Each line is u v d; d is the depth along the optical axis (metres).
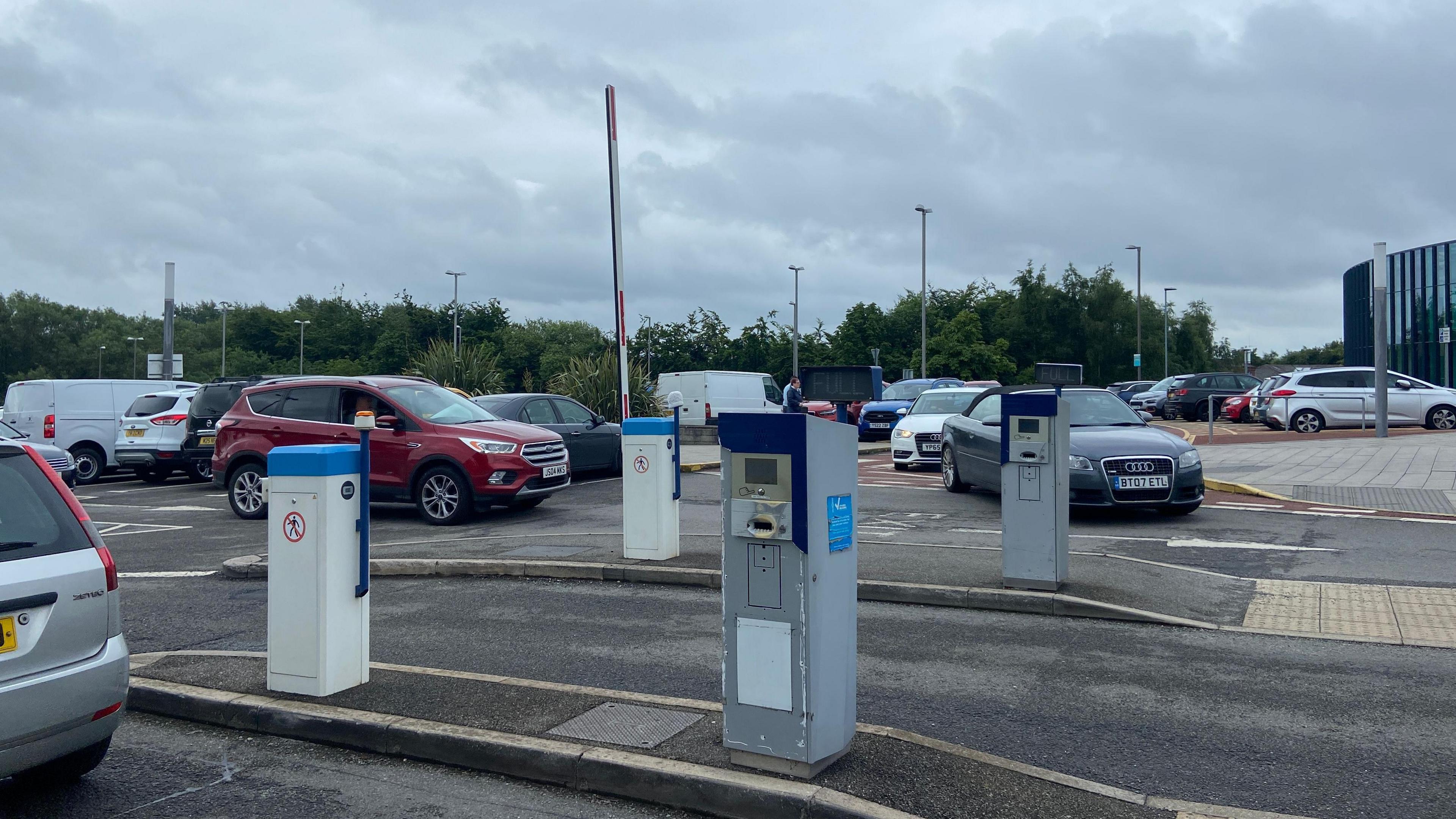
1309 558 9.07
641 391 25.34
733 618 4.05
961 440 14.03
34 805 4.21
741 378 30.48
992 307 72.62
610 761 4.20
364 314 91.88
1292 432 24.69
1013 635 6.62
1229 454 19.00
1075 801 3.87
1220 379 34.66
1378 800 4.02
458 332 63.16
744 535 3.96
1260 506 12.81
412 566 8.92
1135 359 54.75
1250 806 3.97
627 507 8.86
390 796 4.26
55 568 4.05
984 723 4.93
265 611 7.76
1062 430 7.42
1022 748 4.59
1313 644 6.32
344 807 4.16
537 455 12.44
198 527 12.62
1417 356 45.59
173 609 7.86
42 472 4.32
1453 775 4.25
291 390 13.17
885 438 26.31
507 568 8.76
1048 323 67.62
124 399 20.97
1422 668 5.77
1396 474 15.35
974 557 8.70
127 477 21.88
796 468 3.86
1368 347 50.62
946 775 4.05
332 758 4.70
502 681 5.37
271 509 5.31
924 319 43.09
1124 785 4.17
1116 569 8.17
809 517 3.86
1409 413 24.59
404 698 5.12
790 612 3.92
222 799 4.26
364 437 5.32
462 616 7.35
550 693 5.14
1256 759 4.45
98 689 4.12
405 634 6.82
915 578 7.82
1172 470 11.07
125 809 4.18
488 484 11.89
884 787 3.91
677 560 8.79
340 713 4.91
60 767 4.29
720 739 4.42
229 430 13.34
